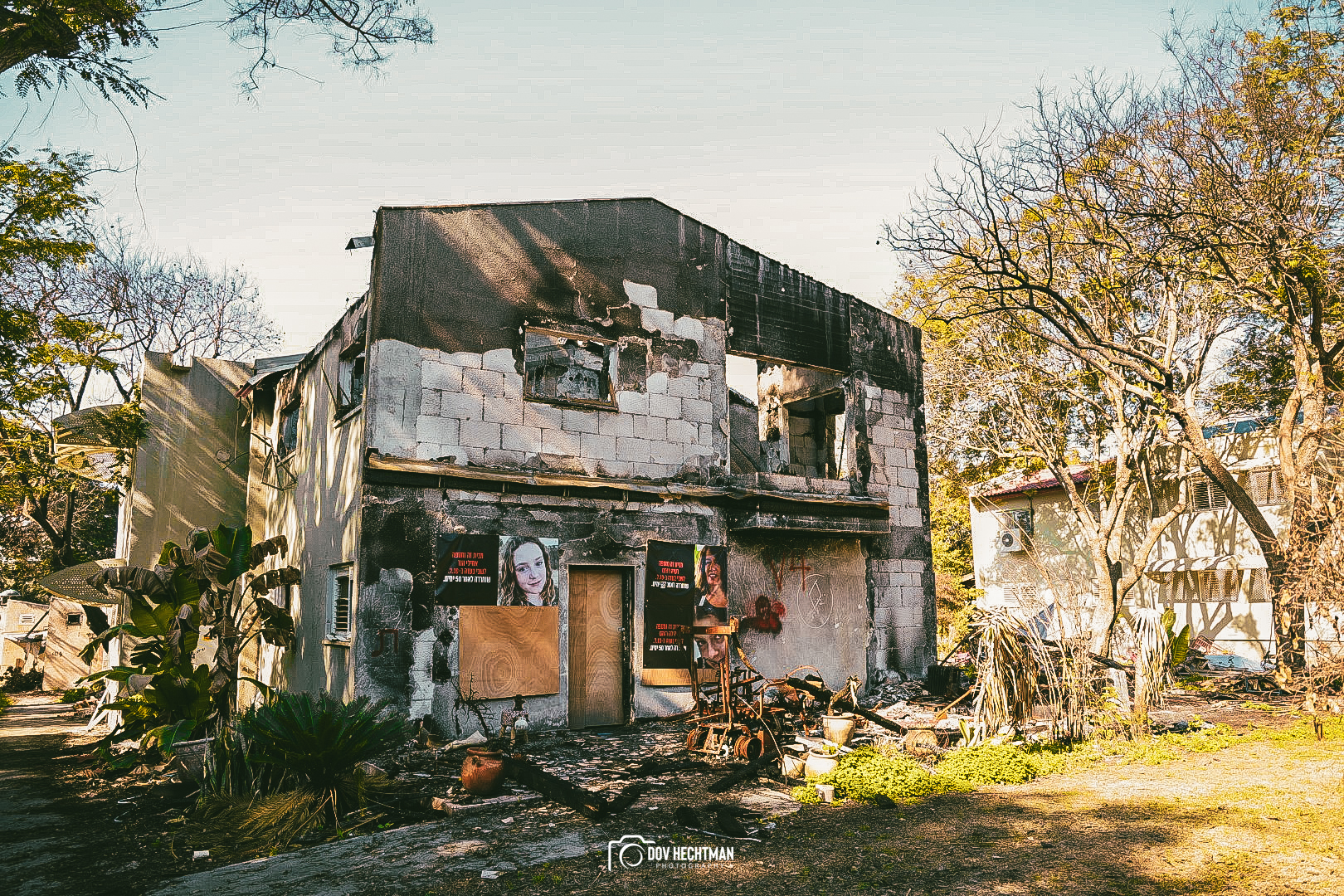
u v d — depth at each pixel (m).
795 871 5.38
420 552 10.30
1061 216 14.63
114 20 8.09
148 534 14.89
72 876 5.87
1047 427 20.52
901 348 15.91
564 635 11.20
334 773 7.38
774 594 13.31
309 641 12.22
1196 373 16.27
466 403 10.95
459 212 11.32
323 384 12.80
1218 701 13.33
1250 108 12.34
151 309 26.53
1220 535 19.00
